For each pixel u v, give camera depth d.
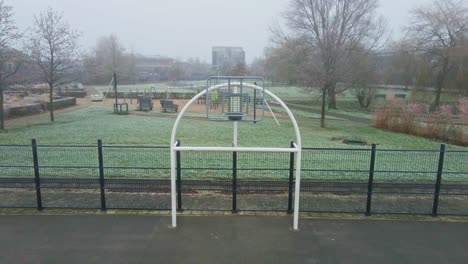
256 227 5.27
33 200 6.35
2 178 6.80
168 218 5.57
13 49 16.62
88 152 9.67
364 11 28.53
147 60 122.12
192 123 18.58
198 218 5.58
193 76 111.19
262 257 4.39
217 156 9.20
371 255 4.49
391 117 18.31
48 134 13.98
